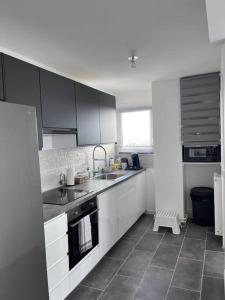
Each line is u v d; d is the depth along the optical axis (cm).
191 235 330
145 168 429
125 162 423
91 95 312
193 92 333
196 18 168
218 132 326
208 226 359
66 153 312
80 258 220
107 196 277
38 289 156
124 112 446
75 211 215
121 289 220
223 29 169
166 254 281
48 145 261
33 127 152
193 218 376
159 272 245
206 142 334
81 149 345
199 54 242
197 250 288
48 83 228
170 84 349
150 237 330
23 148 143
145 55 241
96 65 267
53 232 186
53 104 235
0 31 179
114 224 295
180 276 237
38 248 156
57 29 178
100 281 233
